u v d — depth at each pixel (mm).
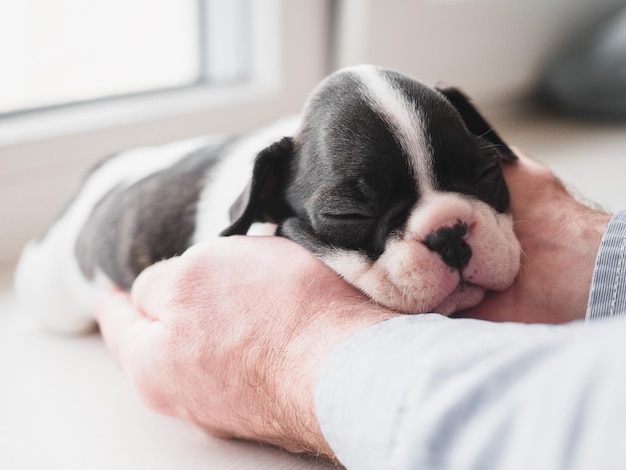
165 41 508
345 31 516
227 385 285
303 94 527
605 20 702
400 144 316
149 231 388
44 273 410
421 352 232
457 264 311
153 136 481
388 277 311
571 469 172
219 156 397
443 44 566
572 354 195
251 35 518
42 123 458
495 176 332
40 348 392
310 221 329
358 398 235
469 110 353
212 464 297
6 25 455
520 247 330
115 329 347
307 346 271
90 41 484
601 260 292
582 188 475
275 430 281
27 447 315
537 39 645
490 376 207
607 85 611
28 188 456
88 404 341
